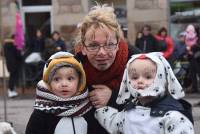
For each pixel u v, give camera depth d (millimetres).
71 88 3695
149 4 17797
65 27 18297
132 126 3590
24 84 16875
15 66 16203
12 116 12023
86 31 3723
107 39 3693
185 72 15773
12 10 18422
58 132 3711
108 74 3773
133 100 3654
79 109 3719
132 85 3617
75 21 18188
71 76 3713
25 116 11984
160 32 15594
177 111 3514
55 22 18328
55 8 18297
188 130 3469
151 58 3586
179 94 3596
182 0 17875
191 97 15062
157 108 3561
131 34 17922
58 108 3699
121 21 18156
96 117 3754
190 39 15836
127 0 17938
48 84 3742
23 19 18781
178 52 15734
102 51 3693
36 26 18750
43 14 18750
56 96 3707
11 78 16094
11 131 3996
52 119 3729
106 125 3719
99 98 3748
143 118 3570
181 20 17906
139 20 17891
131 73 3627
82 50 3801
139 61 3594
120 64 3775
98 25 3686
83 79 3734
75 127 3713
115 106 3764
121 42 3822
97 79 3783
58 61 3711
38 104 3746
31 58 16641
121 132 3699
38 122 3748
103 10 3752
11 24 18375
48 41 15852
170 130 3488
